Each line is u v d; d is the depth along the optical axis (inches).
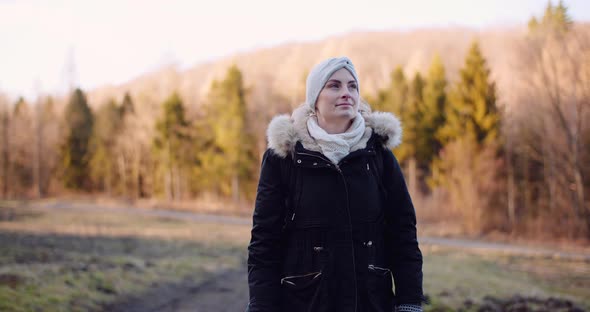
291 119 77.0
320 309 69.6
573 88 909.2
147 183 1996.8
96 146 2191.2
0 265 348.2
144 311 292.7
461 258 695.7
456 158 1116.5
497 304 303.7
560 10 924.0
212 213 1445.6
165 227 1011.3
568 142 929.5
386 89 1640.0
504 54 1294.3
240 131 1616.6
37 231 732.0
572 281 527.2
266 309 71.9
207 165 1717.5
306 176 72.8
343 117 74.7
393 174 76.8
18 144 2237.9
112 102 2199.8
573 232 956.6
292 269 72.6
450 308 281.9
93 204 1699.1
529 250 815.7
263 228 74.5
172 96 1790.1
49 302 262.8
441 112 1402.6
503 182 1117.1
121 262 421.1
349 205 71.4
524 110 1057.5
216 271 463.2
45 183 2230.6
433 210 1159.0
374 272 71.4
